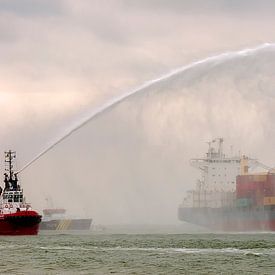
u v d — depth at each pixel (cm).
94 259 12050
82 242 16638
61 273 10156
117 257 12325
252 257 12019
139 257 12262
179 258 11994
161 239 17412
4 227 19475
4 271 10481
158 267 10725
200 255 12488
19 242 16838
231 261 11431
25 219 19562
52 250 14188
